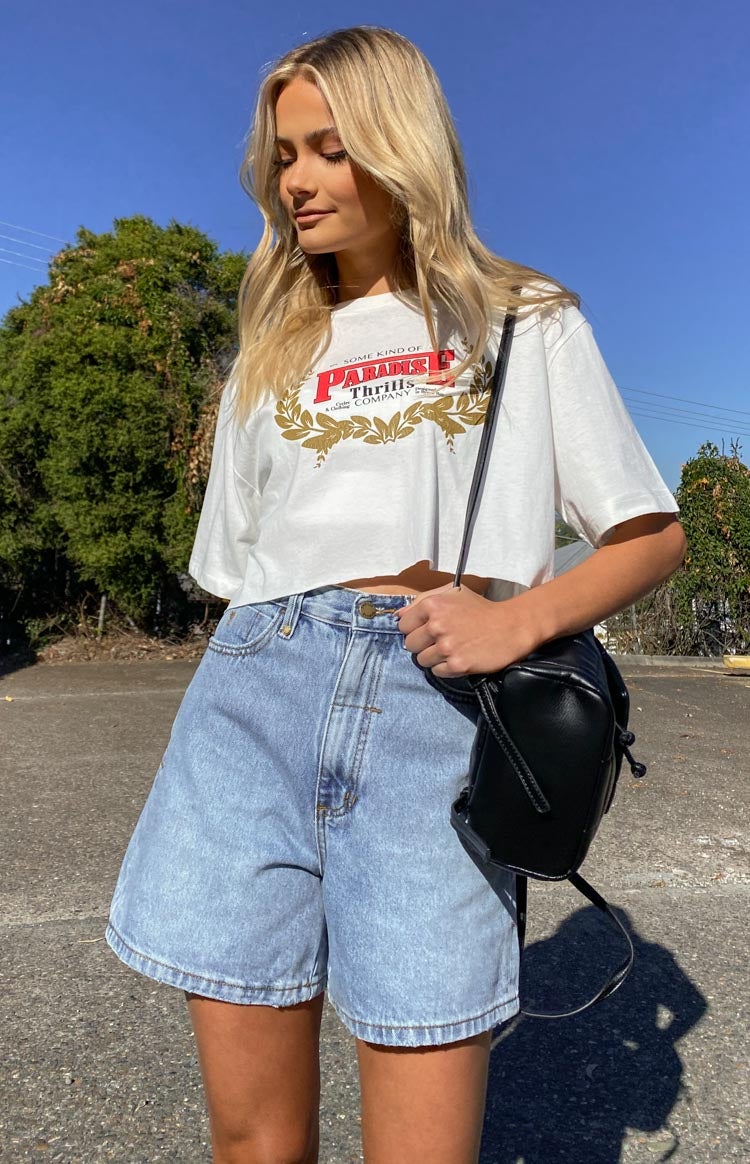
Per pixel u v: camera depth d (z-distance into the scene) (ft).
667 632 36.94
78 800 14.64
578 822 3.36
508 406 3.86
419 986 3.42
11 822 13.46
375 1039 3.44
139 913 3.87
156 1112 6.72
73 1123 6.58
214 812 3.82
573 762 3.32
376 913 3.50
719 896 11.03
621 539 3.68
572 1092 7.03
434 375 3.94
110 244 33.81
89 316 31.53
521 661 3.39
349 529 3.86
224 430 4.75
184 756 4.00
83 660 31.65
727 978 8.86
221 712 3.93
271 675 3.84
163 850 3.90
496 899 3.61
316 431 4.09
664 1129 6.59
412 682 3.63
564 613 3.45
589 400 3.82
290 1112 3.89
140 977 8.82
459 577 3.64
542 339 3.92
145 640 33.63
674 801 15.11
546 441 3.83
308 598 3.85
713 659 35.83
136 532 30.71
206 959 3.71
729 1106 6.87
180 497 31.12
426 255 3.91
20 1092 6.91
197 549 4.94
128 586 31.60
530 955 9.30
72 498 30.58
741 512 36.70
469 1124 3.45
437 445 3.86
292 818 3.74
